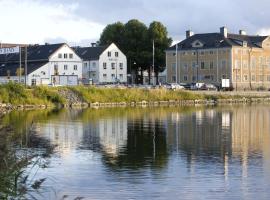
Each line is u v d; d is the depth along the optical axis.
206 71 132.62
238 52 130.00
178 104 100.62
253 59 133.75
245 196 23.75
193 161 32.09
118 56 139.88
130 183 26.12
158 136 45.94
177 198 23.44
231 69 128.25
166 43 146.50
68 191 24.45
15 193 15.52
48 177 26.88
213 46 131.00
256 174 28.09
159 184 25.94
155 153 35.50
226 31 133.75
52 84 104.75
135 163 31.47
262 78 136.00
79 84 108.69
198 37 137.12
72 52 128.50
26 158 16.36
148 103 101.19
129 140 42.94
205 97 108.75
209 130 51.34
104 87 101.69
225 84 122.25
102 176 27.64
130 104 98.62
